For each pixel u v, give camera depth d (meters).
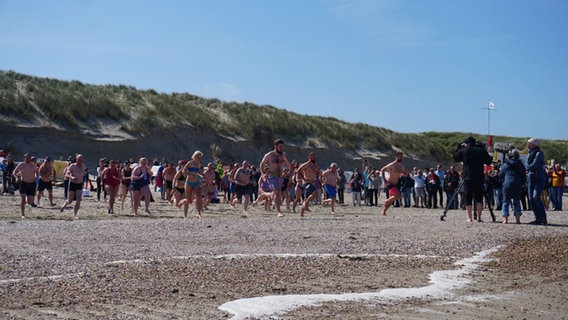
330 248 13.20
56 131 48.22
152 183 44.06
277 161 21.69
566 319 7.68
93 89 58.59
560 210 30.22
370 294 8.71
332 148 63.66
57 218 20.69
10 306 7.68
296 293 8.72
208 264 10.77
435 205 34.00
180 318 7.24
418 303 8.27
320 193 35.00
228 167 33.66
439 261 11.73
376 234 15.72
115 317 7.22
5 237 14.23
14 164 33.44
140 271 10.02
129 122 53.31
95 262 10.85
